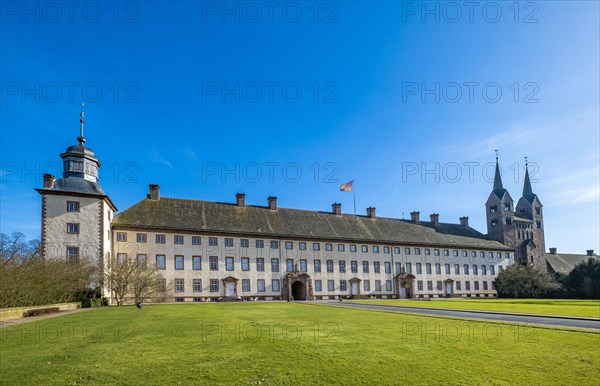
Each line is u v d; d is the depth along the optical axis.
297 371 9.99
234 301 56.59
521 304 42.09
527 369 10.39
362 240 71.06
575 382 9.41
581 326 18.89
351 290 68.88
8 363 10.77
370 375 9.73
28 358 11.35
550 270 99.50
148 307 36.88
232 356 11.51
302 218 70.25
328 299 66.12
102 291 45.06
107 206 50.75
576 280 76.75
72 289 39.22
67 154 48.88
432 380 9.42
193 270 57.16
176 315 25.19
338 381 9.27
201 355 11.63
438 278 78.69
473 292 82.44
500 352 12.26
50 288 33.81
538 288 78.88
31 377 9.47
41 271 33.06
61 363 10.74
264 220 65.75
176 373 9.79
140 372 9.87
